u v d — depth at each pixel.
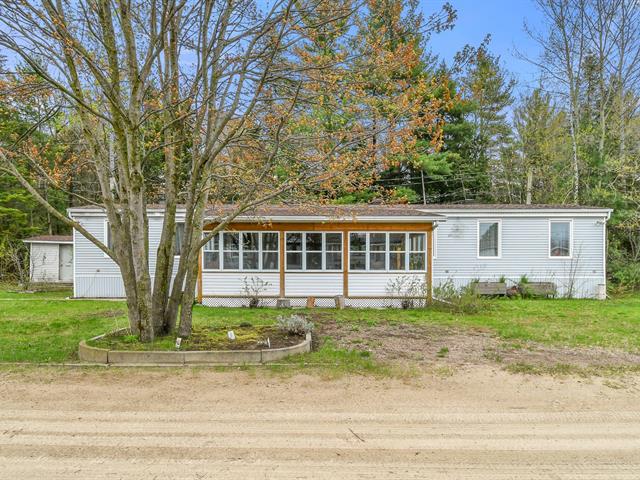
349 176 7.92
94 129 7.95
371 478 3.27
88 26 7.23
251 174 8.86
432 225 13.91
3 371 6.16
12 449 3.75
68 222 7.29
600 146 22.77
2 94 7.27
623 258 19.73
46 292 18.08
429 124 7.58
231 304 13.97
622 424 4.43
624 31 23.31
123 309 12.77
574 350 7.71
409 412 4.72
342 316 11.84
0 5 5.79
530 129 27.38
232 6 7.35
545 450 3.79
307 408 4.81
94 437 4.00
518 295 16.50
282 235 13.99
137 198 7.30
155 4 7.14
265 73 6.73
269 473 3.34
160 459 3.57
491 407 4.91
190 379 5.86
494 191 29.58
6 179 22.61
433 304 13.70
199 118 7.93
